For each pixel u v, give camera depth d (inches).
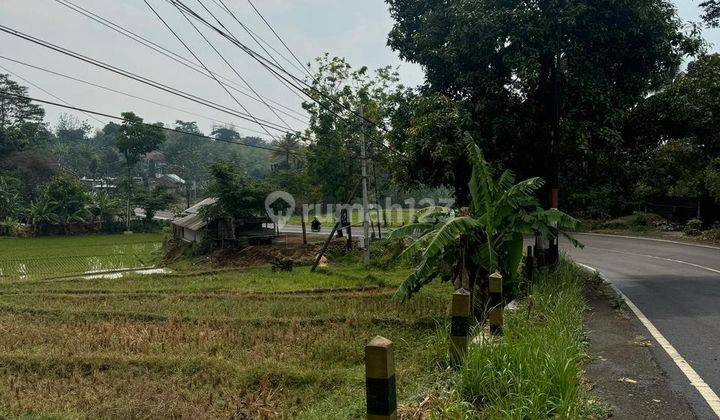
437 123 569.3
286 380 301.0
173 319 489.7
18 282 828.6
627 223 1301.7
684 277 565.9
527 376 198.8
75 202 2214.6
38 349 388.8
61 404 276.7
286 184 1316.4
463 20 578.9
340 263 1001.5
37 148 3075.8
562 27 561.0
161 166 4195.4
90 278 898.1
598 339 308.2
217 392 290.8
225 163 1267.2
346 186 1170.0
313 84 1136.2
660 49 593.0
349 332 405.1
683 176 1112.2
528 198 428.5
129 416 253.0
